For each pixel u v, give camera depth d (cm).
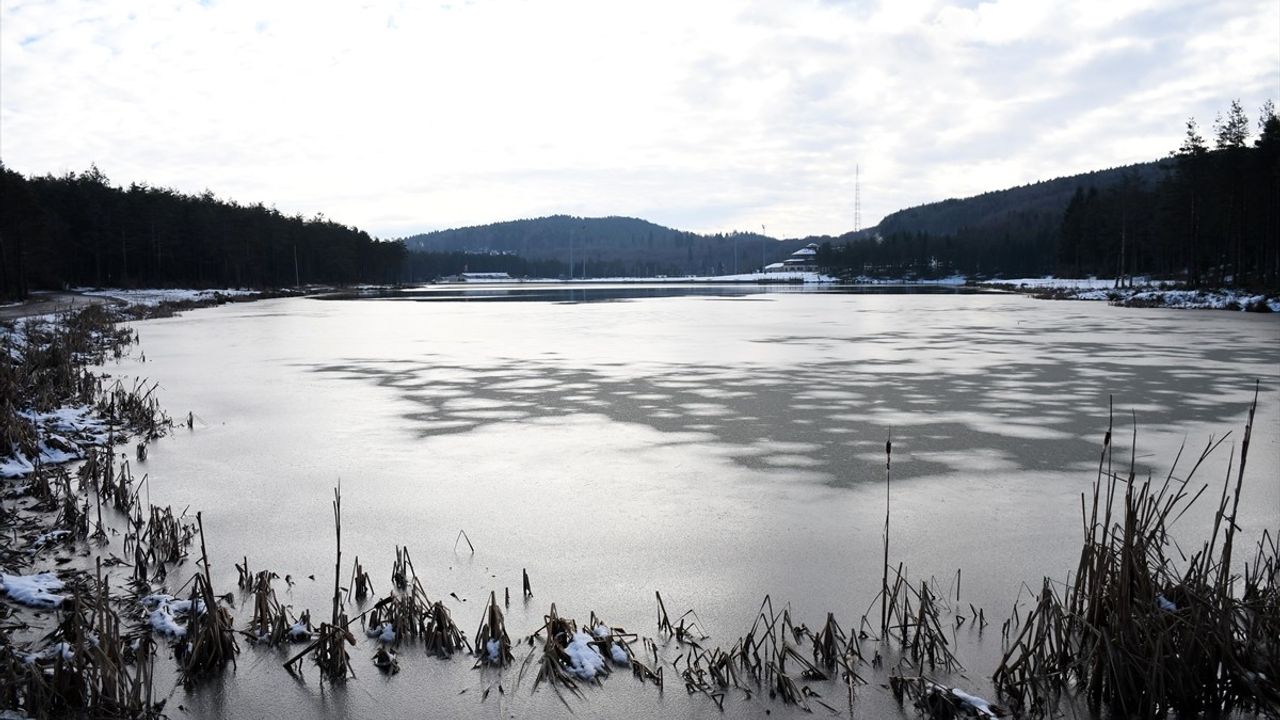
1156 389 1529
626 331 3084
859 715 434
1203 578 479
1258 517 746
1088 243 10656
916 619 501
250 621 543
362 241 13750
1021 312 4481
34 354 1783
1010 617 546
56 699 430
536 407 1361
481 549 680
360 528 734
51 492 838
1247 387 1547
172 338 2845
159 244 8119
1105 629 451
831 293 8775
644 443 1080
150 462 982
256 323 3722
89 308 3769
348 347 2462
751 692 457
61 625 498
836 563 645
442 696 457
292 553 671
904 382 1636
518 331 3111
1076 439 1093
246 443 1088
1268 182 5838
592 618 524
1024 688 442
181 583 604
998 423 1207
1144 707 429
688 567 638
